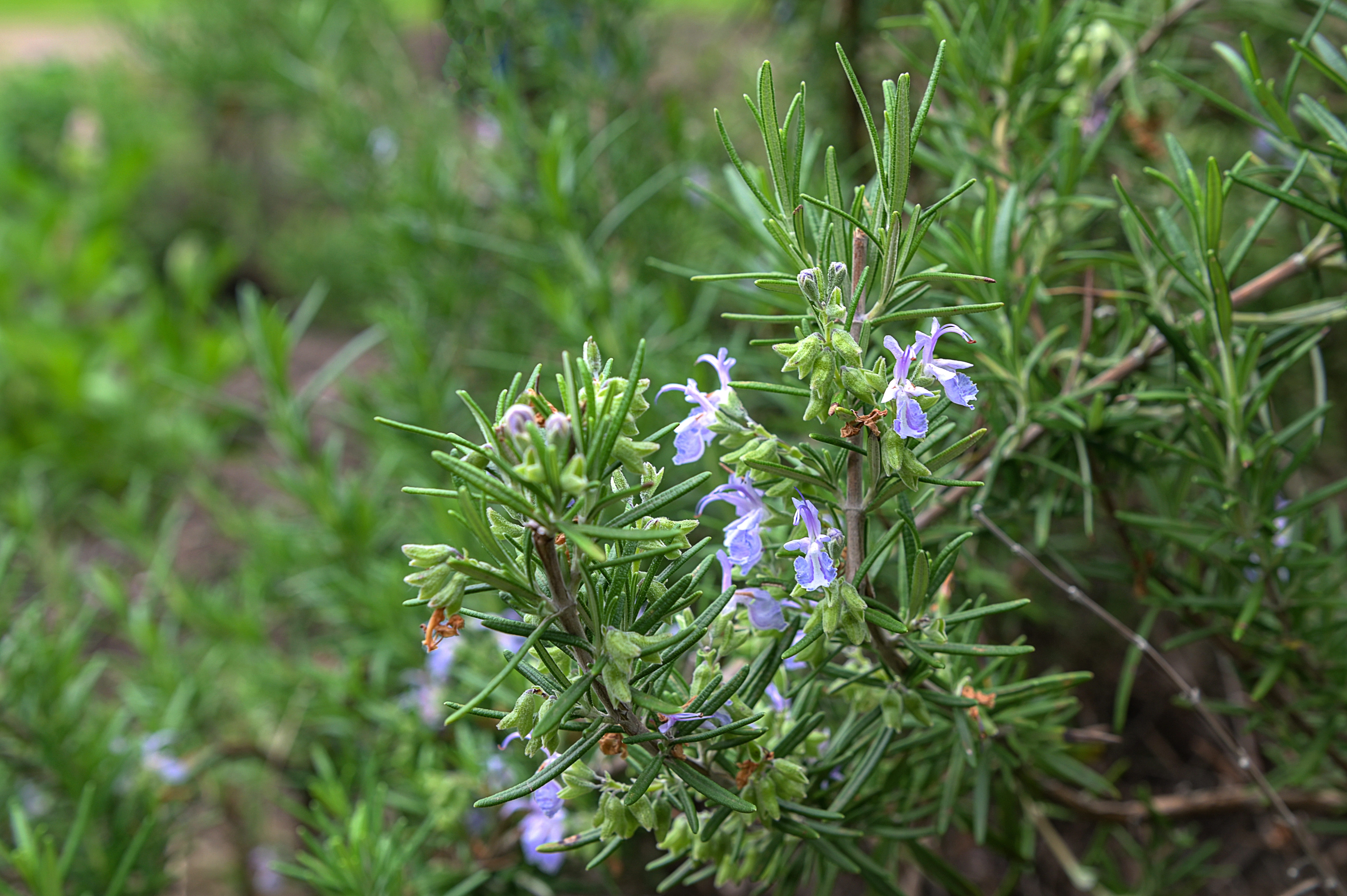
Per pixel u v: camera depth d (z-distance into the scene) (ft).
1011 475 1.67
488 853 1.76
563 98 2.79
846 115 2.71
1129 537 1.69
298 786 2.46
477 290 2.86
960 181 1.71
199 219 6.13
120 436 4.31
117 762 2.08
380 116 3.44
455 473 1.07
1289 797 1.92
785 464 1.31
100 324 5.42
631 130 2.76
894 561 1.71
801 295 1.39
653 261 1.57
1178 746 2.78
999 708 1.54
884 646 1.29
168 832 2.14
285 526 2.72
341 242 4.66
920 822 1.79
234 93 3.75
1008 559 2.16
